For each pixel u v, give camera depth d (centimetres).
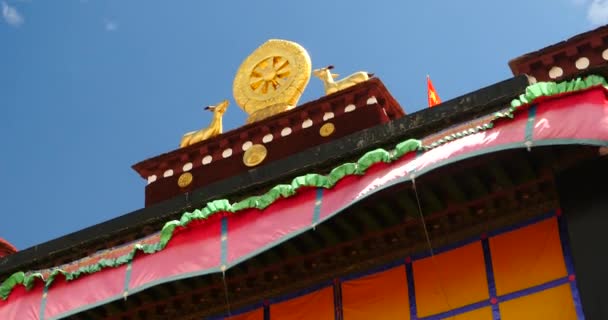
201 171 2075
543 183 1484
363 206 1519
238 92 2183
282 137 2028
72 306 1642
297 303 1642
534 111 1385
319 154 1766
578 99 1363
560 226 1467
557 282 1425
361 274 1609
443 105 1684
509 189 1495
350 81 2030
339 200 1480
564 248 1446
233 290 1695
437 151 1425
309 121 2020
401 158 1459
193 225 1611
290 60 2164
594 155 1428
